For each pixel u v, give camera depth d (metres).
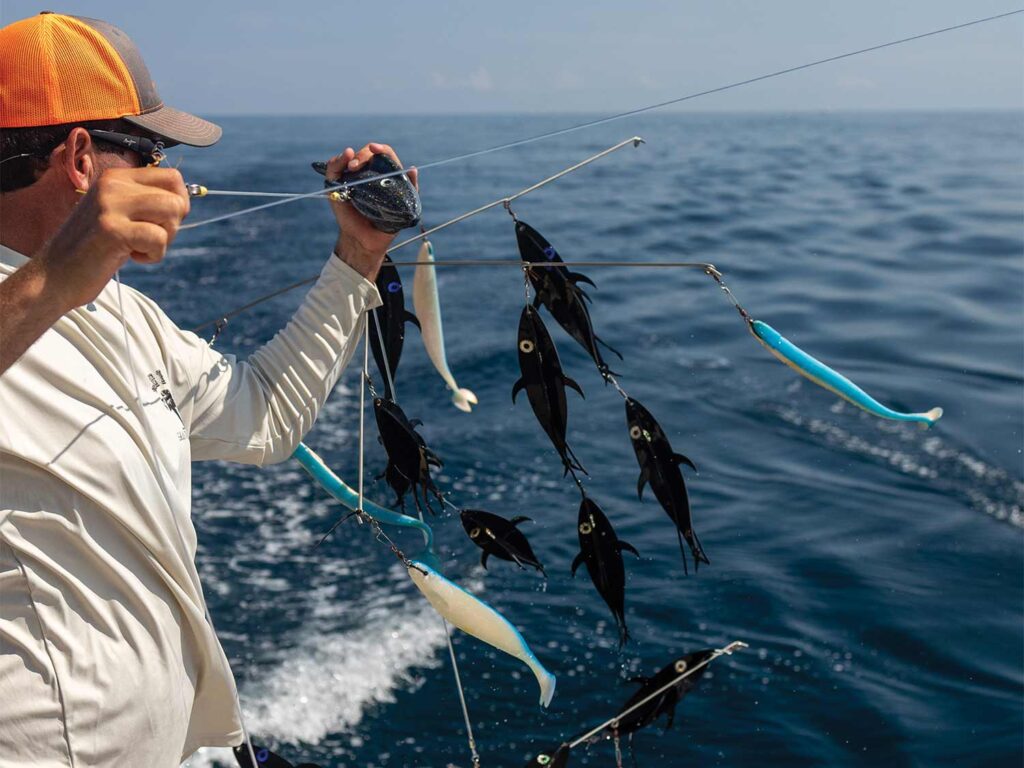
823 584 6.79
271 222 28.16
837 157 61.69
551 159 60.94
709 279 19.03
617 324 15.02
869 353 13.48
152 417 1.27
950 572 7.00
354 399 10.81
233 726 1.41
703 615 6.35
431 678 5.62
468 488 8.37
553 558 7.05
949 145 80.00
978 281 18.56
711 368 12.52
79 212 0.90
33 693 1.13
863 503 8.21
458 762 5.00
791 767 4.94
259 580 6.76
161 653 1.22
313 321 1.53
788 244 24.25
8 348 0.89
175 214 0.92
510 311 15.77
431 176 49.84
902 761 4.98
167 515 1.22
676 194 37.72
